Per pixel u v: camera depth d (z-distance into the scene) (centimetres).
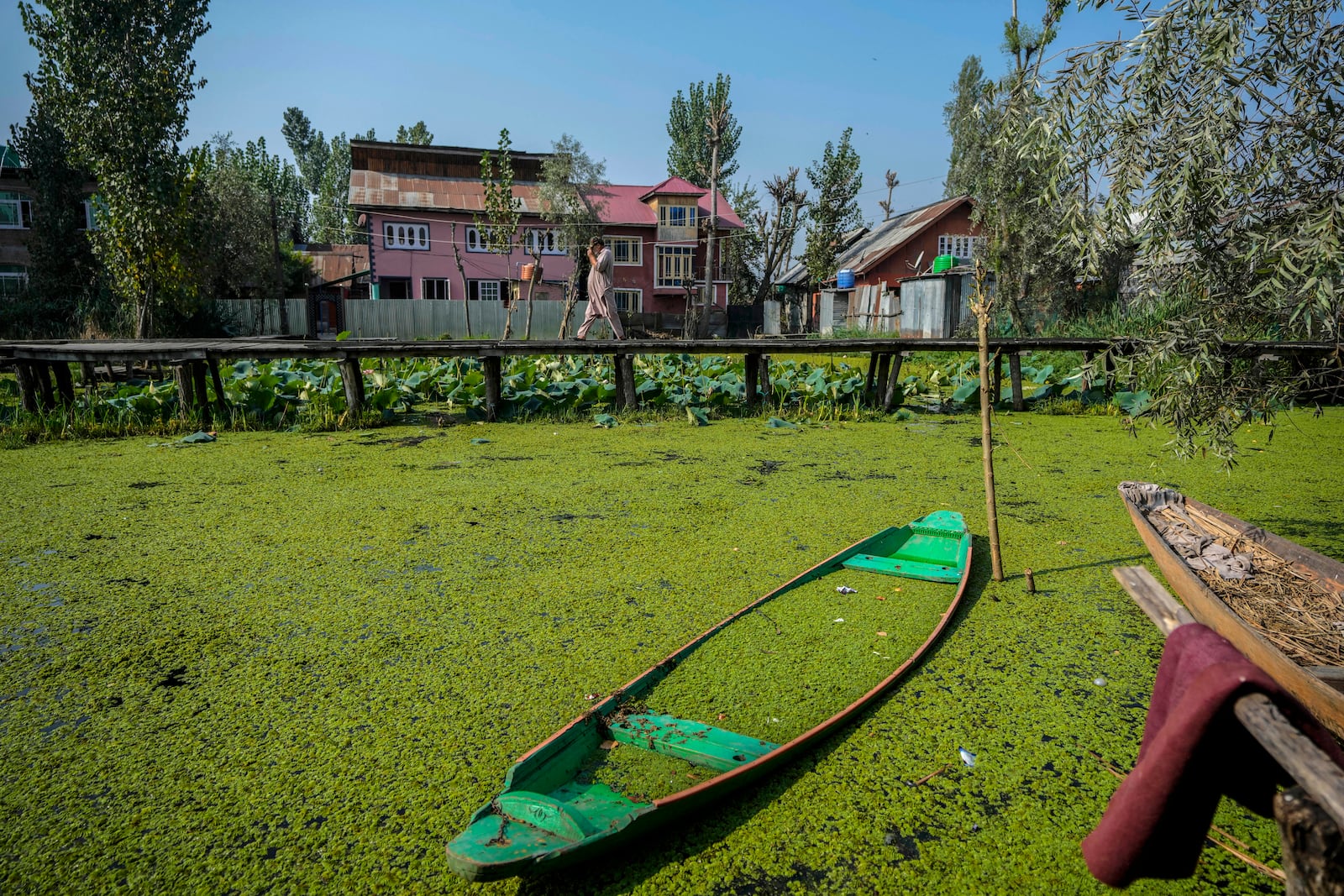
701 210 3128
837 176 3152
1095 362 342
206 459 662
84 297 2225
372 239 2742
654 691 278
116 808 220
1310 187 279
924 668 296
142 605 356
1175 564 295
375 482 583
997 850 204
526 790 206
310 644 318
